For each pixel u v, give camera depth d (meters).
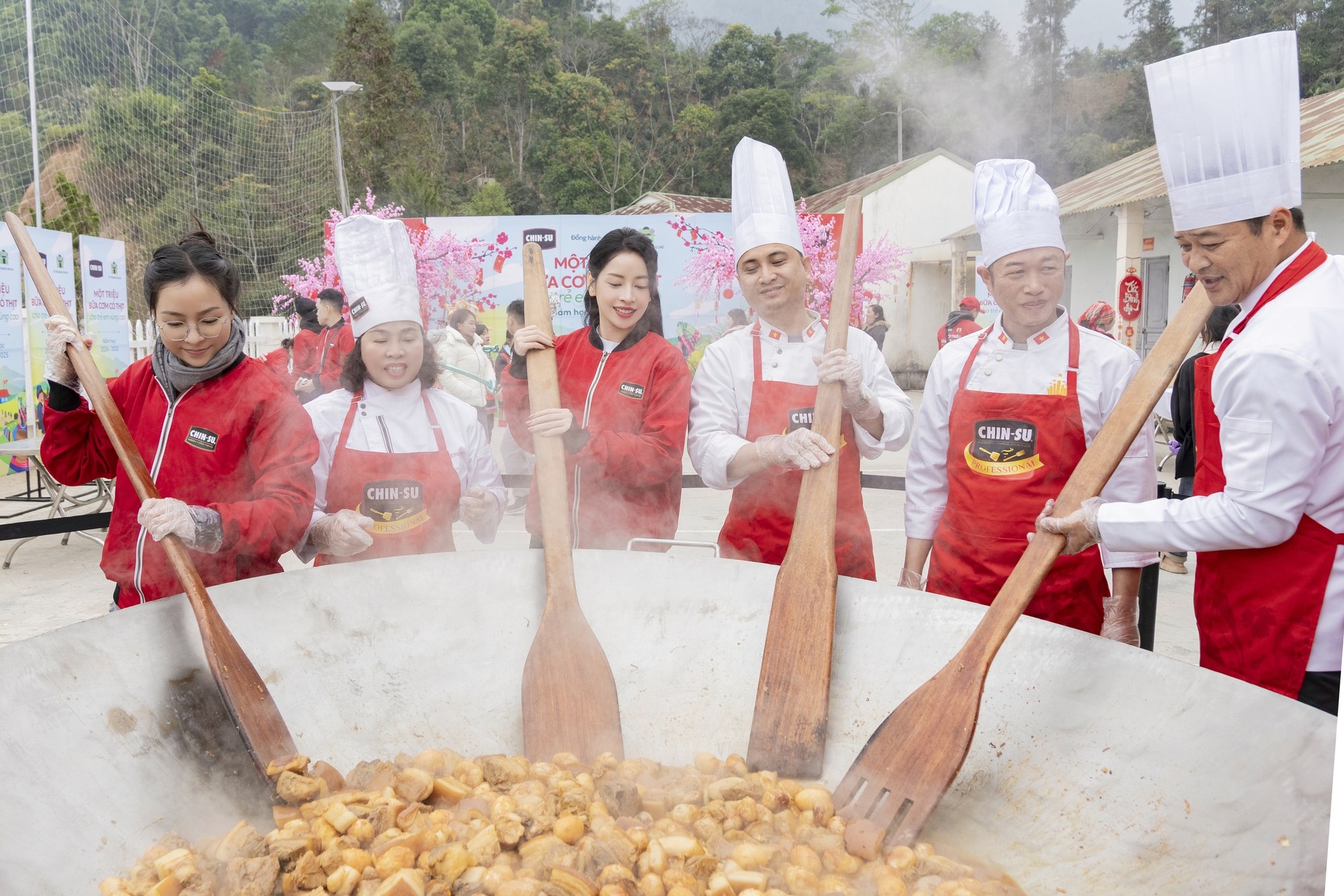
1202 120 1.28
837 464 1.57
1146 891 1.06
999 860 1.24
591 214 10.55
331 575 1.55
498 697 1.59
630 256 2.12
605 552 1.69
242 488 1.73
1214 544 1.29
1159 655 1.20
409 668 1.56
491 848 1.21
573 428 1.94
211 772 1.32
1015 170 1.83
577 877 1.12
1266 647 1.36
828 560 1.51
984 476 1.87
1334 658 1.32
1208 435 1.46
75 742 1.18
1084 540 1.34
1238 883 0.97
